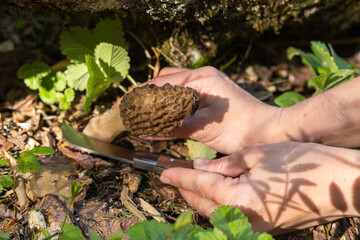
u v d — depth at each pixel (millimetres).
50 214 398
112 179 453
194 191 398
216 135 456
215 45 597
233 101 452
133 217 408
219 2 497
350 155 368
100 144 477
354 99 410
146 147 503
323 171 363
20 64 601
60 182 430
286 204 359
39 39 649
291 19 591
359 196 353
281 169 370
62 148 479
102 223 398
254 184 366
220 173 407
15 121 521
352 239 397
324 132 429
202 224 408
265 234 328
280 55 703
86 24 623
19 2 467
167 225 323
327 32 707
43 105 554
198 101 379
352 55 753
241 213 337
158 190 444
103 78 502
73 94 539
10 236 378
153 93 375
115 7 473
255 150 399
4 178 391
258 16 560
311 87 652
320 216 368
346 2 613
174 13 485
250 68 667
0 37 648
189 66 595
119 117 439
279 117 444
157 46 583
